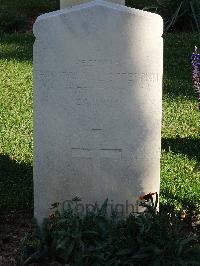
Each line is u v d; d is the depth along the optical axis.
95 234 2.21
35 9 6.33
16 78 4.38
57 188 2.32
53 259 2.24
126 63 2.19
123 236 2.17
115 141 2.26
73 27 2.18
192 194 2.72
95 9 2.16
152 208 2.21
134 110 2.23
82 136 2.26
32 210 2.63
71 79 2.22
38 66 2.23
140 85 2.21
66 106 2.24
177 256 2.13
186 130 3.48
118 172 2.28
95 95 2.22
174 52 4.85
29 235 2.30
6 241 2.42
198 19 5.62
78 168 2.29
